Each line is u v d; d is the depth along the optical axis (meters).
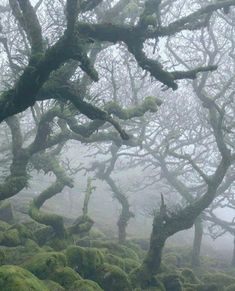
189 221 17.64
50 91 11.96
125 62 20.73
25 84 10.29
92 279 14.21
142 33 10.91
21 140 16.86
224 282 21.27
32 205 19.31
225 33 24.45
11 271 9.83
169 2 21.61
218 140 18.61
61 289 11.42
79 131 16.42
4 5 24.70
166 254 28.02
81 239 20.45
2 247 15.25
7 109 10.78
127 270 17.81
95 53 18.52
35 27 10.88
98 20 18.31
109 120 11.75
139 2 21.02
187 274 20.00
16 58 13.99
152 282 16.94
